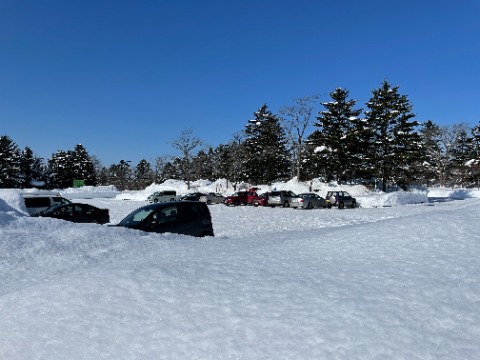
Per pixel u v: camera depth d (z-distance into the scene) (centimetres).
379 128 5766
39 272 786
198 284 553
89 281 585
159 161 10112
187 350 414
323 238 781
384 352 385
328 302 481
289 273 583
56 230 1059
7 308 535
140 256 816
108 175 11850
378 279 542
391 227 775
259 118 7738
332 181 6050
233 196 4281
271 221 2420
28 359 425
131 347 429
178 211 1225
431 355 380
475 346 392
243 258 671
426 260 599
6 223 1059
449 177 8269
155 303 507
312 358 382
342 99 5706
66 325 478
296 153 6431
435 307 459
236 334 432
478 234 687
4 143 8100
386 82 5722
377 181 5975
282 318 452
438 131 7800
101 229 1060
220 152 8519
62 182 9544
